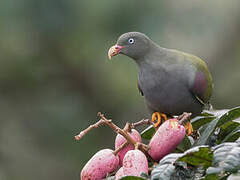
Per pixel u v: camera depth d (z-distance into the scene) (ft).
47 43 51.34
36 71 53.57
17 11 45.52
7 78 53.21
